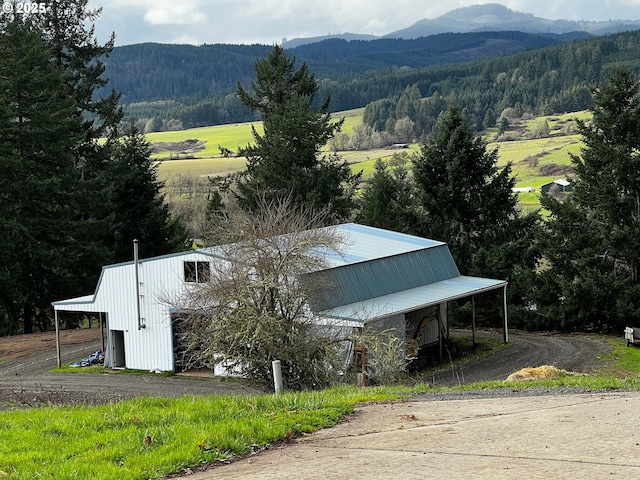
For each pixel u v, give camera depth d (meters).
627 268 41.41
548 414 11.14
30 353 35.53
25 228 40.50
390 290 32.00
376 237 36.75
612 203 39.59
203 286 23.81
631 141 40.12
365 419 11.54
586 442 9.05
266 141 53.41
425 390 16.08
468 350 34.06
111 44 53.91
